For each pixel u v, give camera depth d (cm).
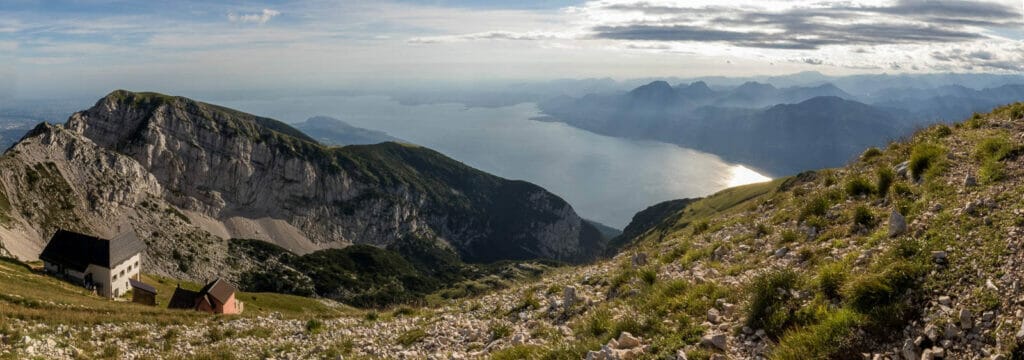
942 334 941
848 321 1053
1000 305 922
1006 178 1415
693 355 1159
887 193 1819
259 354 2325
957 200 1416
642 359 1214
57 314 3109
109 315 3319
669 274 1908
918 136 2417
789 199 2525
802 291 1252
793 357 1038
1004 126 2075
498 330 1855
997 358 833
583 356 1329
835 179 2428
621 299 1764
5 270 9494
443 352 1842
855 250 1429
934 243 1180
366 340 2273
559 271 3169
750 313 1234
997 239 1087
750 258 1797
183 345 2644
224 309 8325
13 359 2125
